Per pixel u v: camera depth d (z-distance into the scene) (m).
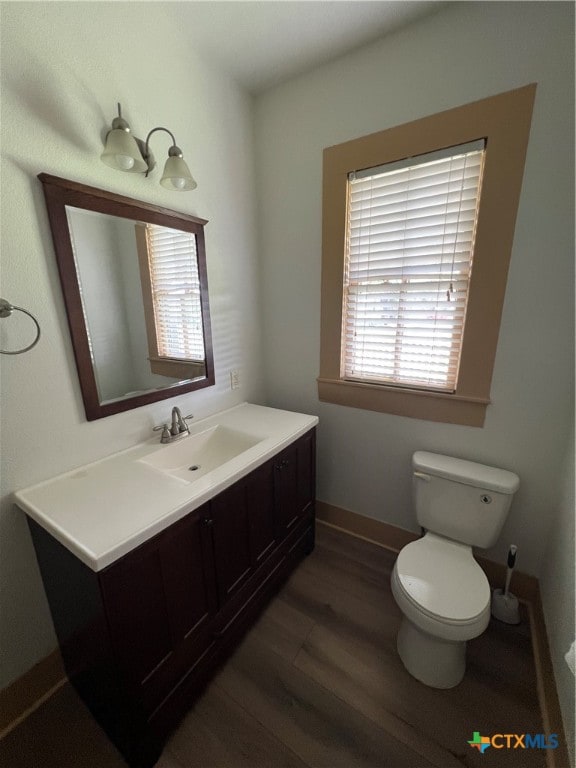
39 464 1.10
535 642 1.33
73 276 1.11
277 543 1.55
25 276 1.00
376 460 1.85
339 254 1.67
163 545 0.95
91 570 0.81
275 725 1.10
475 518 1.42
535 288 1.28
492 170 1.25
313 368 1.95
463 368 1.47
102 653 0.90
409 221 1.48
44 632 1.17
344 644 1.36
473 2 1.18
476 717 1.12
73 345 1.14
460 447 1.58
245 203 1.82
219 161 1.62
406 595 1.16
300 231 1.78
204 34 1.35
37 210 1.01
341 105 1.52
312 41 1.39
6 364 0.99
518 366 1.37
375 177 1.52
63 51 1.01
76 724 1.11
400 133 1.40
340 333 1.78
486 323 1.38
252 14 1.26
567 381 1.29
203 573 1.12
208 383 1.71
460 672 1.21
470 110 1.25
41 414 1.08
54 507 0.98
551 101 1.13
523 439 1.42
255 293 1.99
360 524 1.99
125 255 1.27
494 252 1.31
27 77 0.94
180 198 1.46
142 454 1.33
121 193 1.23
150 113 1.28
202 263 1.58
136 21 1.19
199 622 1.14
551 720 1.03
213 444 1.62
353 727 1.09
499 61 1.18
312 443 1.75
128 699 0.91
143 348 1.38
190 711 1.14
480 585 1.19
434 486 1.50
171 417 1.53
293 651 1.33
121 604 0.86
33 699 1.17
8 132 0.92
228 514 1.20
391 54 1.36
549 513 1.43
